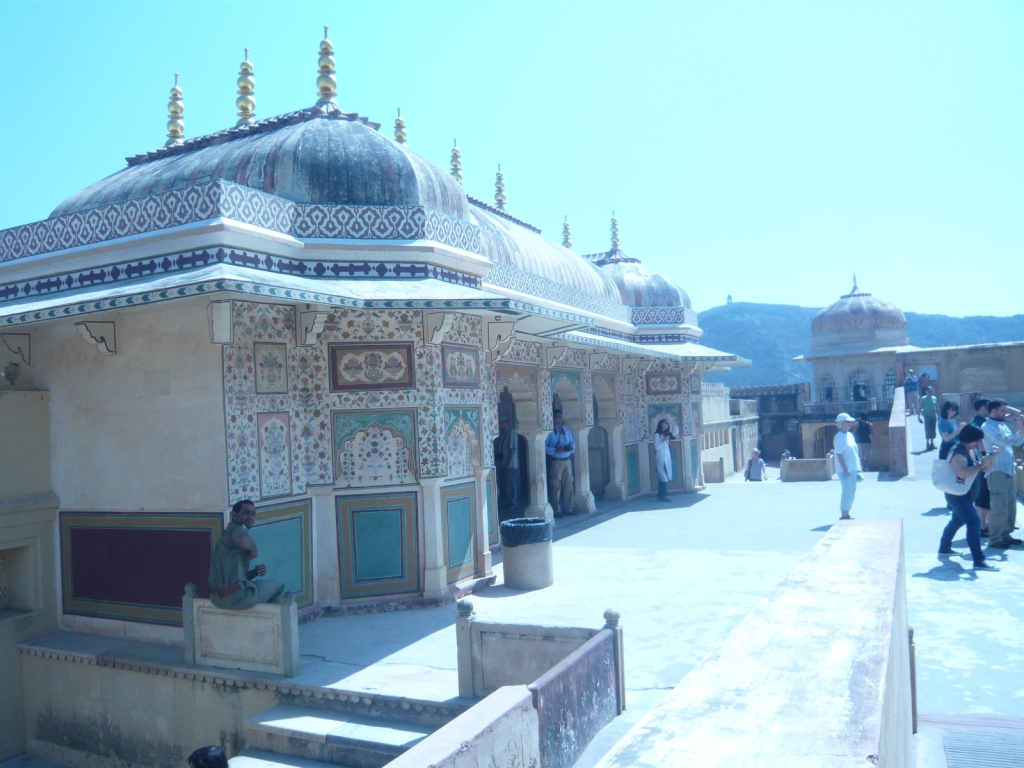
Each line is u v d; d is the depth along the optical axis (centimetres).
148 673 608
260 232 655
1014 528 833
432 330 722
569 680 390
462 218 855
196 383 634
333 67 838
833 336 3588
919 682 481
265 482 658
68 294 686
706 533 1012
